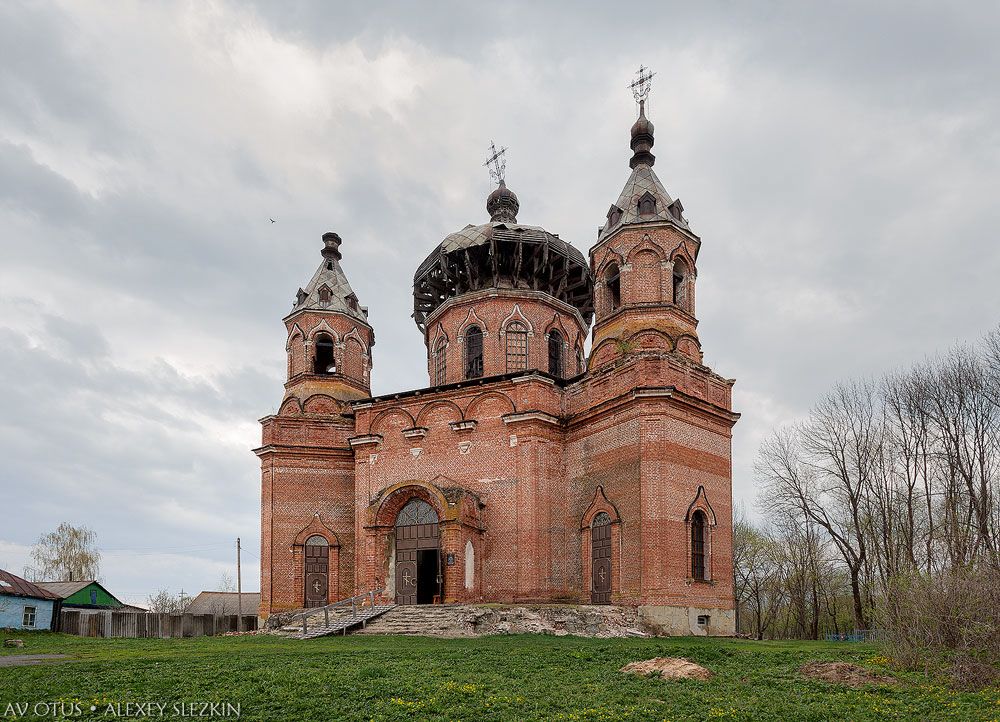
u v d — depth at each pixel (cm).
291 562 4109
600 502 3319
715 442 3406
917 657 1878
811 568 5466
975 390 4225
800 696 1623
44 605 4053
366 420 3969
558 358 4388
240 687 1672
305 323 4522
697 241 3706
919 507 4803
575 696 1606
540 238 4291
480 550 3497
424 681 1728
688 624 3075
